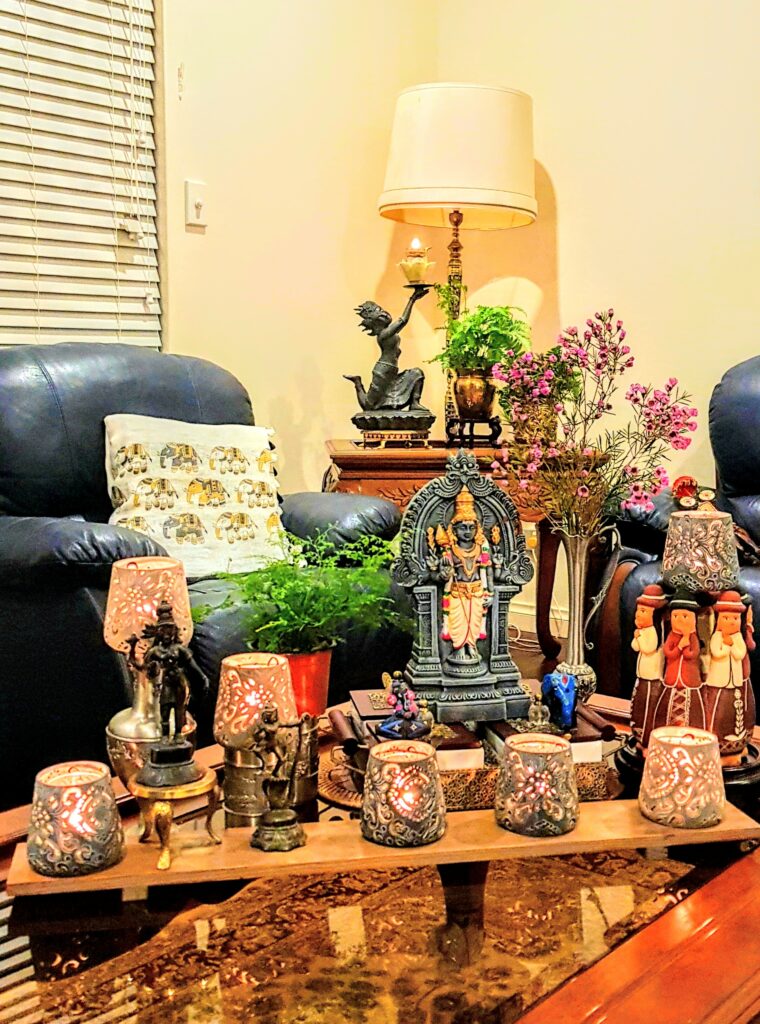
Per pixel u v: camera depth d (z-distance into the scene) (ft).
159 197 9.64
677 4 10.25
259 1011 2.85
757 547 8.33
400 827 3.68
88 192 9.12
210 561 7.79
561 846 3.77
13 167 8.61
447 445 10.03
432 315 12.53
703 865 3.76
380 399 9.98
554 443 5.15
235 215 10.25
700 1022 2.83
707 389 10.43
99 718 6.57
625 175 10.82
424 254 9.91
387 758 3.80
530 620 12.00
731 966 3.09
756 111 9.80
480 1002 2.89
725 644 4.46
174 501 7.86
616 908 3.43
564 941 3.22
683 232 10.43
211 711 6.70
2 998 2.90
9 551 6.54
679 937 3.24
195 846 3.70
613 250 10.98
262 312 10.62
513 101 10.15
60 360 8.10
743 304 10.08
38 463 7.70
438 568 4.79
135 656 4.14
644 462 10.53
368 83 11.47
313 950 3.16
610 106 10.87
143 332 9.70
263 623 4.83
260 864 3.57
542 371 5.27
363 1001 2.91
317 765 4.35
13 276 8.72
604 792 4.41
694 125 10.25
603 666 7.52
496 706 4.72
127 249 9.48
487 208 10.24
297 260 10.90
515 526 4.93
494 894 3.51
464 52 12.05
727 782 4.40
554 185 11.43
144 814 3.72
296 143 10.76
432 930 3.28
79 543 6.31
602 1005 2.88
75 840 3.45
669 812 3.89
